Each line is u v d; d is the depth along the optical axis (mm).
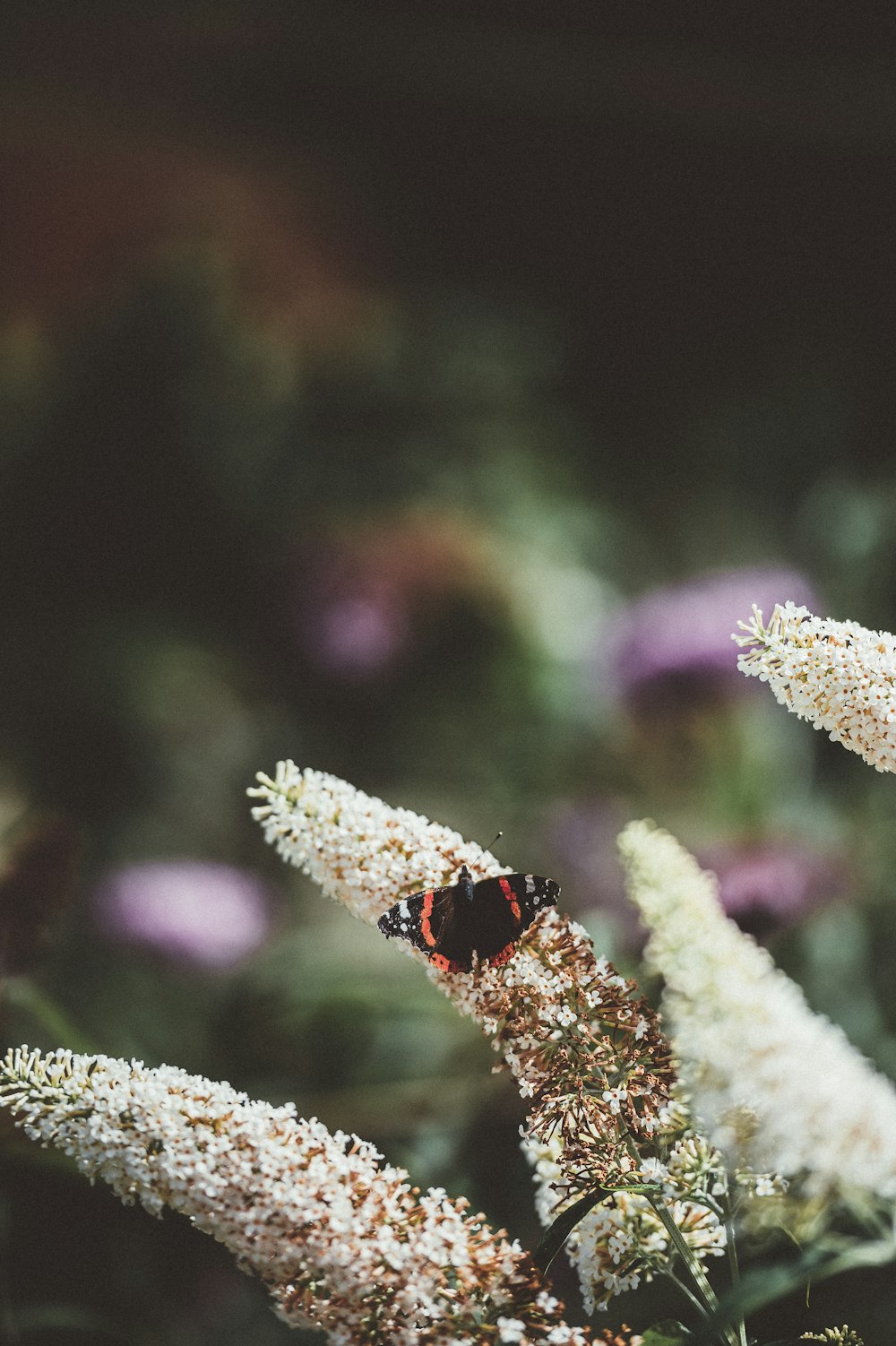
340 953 2305
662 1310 1335
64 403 3590
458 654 3318
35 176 6227
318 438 3957
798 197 6664
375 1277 830
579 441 5203
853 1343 903
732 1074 841
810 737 2432
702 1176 889
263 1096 1919
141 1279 1498
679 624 2512
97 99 6668
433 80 7121
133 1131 841
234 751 3215
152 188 6434
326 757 3309
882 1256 969
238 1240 832
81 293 5055
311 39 7012
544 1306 836
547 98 6996
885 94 6621
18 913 1285
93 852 2748
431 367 4406
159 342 3617
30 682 3234
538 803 3057
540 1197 918
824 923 1843
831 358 5742
